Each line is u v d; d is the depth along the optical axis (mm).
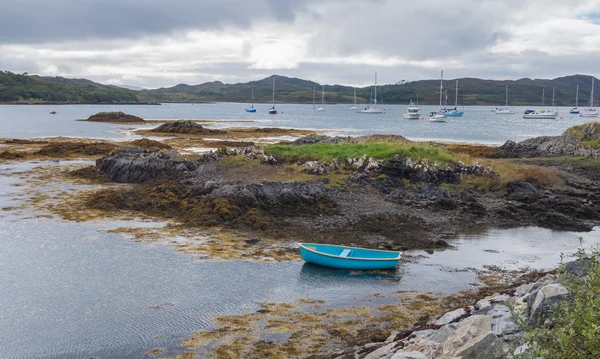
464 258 29469
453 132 122500
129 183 48875
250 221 34688
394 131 123750
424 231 34531
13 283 24641
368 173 46719
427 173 46031
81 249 29750
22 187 46438
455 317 19375
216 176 47281
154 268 26844
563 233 34938
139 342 18906
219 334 19484
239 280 25312
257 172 47594
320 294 23672
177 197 40344
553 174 48594
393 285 24984
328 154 50469
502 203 41156
